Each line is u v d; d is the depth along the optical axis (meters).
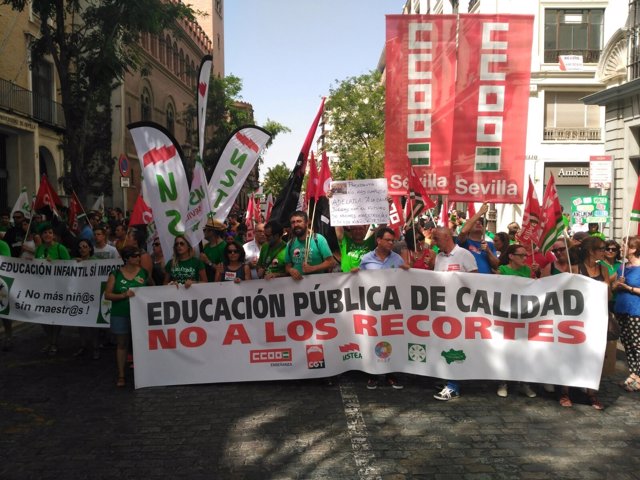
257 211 15.39
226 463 4.68
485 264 7.16
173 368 6.80
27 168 22.31
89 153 29.45
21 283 8.38
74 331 10.04
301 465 4.62
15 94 20.83
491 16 7.79
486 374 6.37
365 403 6.12
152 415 5.79
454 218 18.58
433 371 6.49
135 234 8.62
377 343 6.68
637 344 6.46
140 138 7.98
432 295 6.54
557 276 6.23
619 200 18.28
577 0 27.19
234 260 7.48
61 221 10.64
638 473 4.46
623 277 6.51
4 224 13.80
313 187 7.86
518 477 4.40
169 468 4.59
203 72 7.95
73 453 4.89
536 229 7.40
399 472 4.49
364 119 43.75
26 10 22.02
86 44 15.83
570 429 5.36
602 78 20.33
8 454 4.88
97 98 20.27
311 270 6.95
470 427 5.42
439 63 8.12
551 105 28.00
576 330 6.14
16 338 9.42
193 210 7.72
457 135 7.95
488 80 7.86
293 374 6.78
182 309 6.82
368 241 7.46
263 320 6.83
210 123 39.69
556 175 28.08
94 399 6.32
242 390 6.61
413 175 7.69
